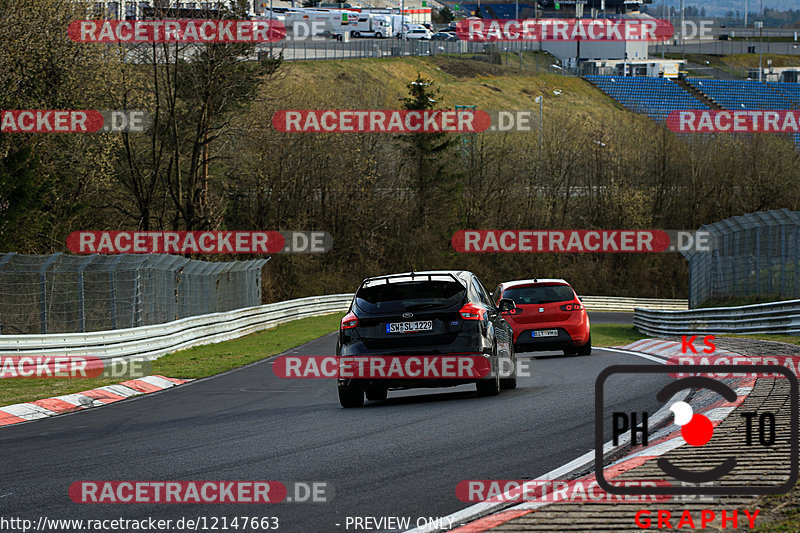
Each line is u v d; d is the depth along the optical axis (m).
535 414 29.08
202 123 127.25
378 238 178.38
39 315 66.62
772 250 75.50
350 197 172.50
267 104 145.50
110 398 44.62
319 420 30.95
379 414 31.56
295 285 158.50
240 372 58.12
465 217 194.38
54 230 106.12
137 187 126.06
